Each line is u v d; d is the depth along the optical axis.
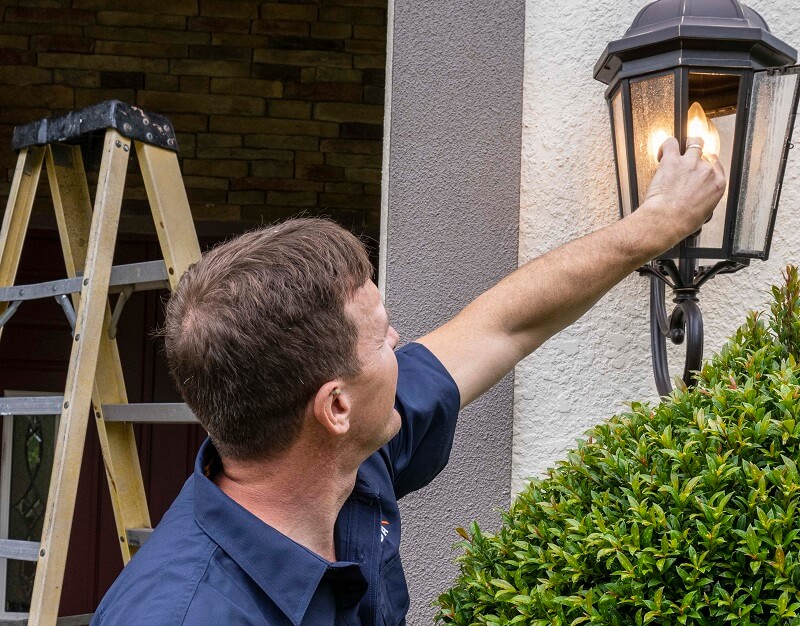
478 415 2.29
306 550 1.13
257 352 1.09
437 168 2.31
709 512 1.34
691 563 1.32
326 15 4.06
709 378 1.69
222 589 1.07
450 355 1.57
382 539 1.35
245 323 1.09
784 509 1.35
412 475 1.55
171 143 2.19
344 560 1.28
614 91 1.94
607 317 2.26
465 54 2.31
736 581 1.31
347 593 1.19
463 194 2.30
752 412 1.48
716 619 1.31
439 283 2.29
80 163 2.36
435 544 2.28
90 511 3.94
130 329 3.96
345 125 4.08
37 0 3.99
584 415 2.26
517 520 1.68
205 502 1.13
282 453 1.16
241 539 1.11
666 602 1.32
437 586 2.27
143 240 4.00
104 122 2.10
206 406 1.13
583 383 2.26
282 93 4.07
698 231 1.76
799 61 2.21
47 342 3.95
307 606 1.11
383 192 2.37
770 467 1.45
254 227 4.06
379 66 4.09
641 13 1.87
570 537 1.46
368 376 1.17
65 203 2.33
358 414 1.18
